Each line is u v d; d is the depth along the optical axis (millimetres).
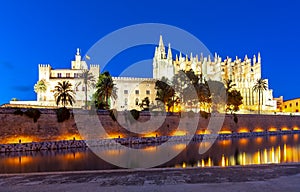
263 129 92750
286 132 96250
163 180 13969
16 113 48281
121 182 13695
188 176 14945
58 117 52531
